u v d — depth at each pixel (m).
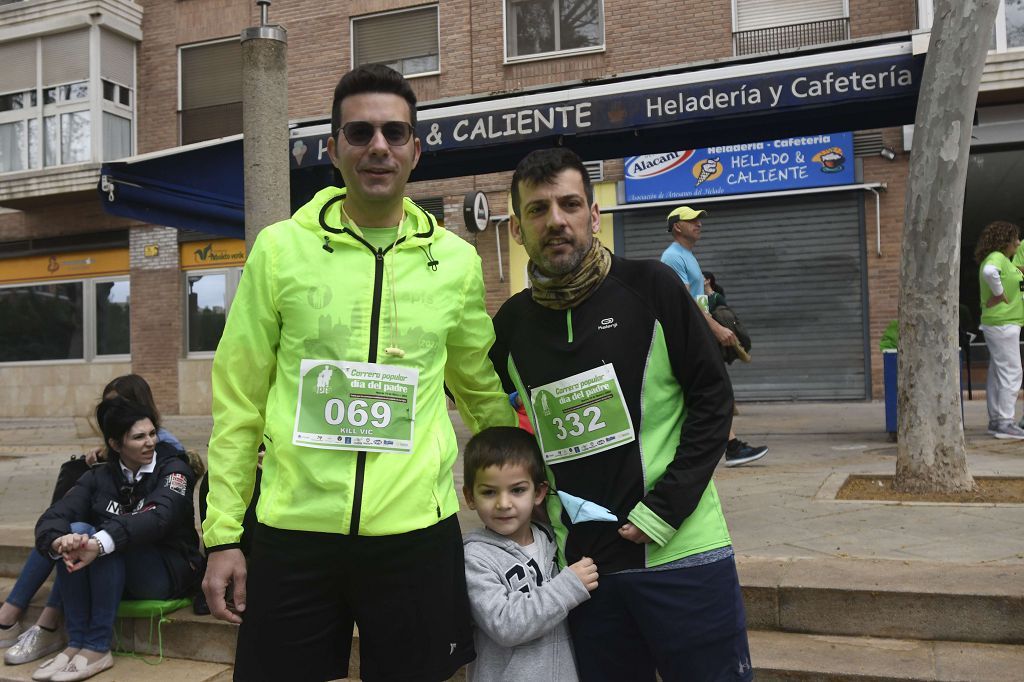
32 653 3.95
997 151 11.52
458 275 2.24
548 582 2.21
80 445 10.60
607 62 13.03
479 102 7.55
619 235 13.06
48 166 15.50
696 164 12.57
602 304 2.26
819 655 3.16
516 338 2.40
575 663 2.31
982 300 7.51
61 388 15.79
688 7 12.66
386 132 2.09
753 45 12.41
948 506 4.68
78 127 15.34
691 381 2.19
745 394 12.77
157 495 3.90
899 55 6.46
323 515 2.02
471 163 8.62
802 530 4.28
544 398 2.31
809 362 12.43
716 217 12.78
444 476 2.19
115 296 15.62
